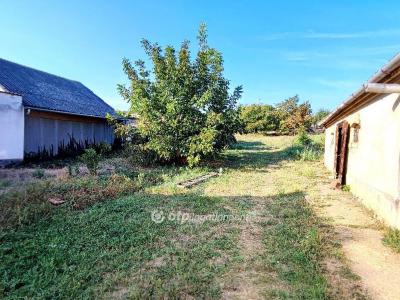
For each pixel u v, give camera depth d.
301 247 4.90
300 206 7.39
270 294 3.59
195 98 13.07
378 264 4.46
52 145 15.09
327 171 13.35
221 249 4.85
